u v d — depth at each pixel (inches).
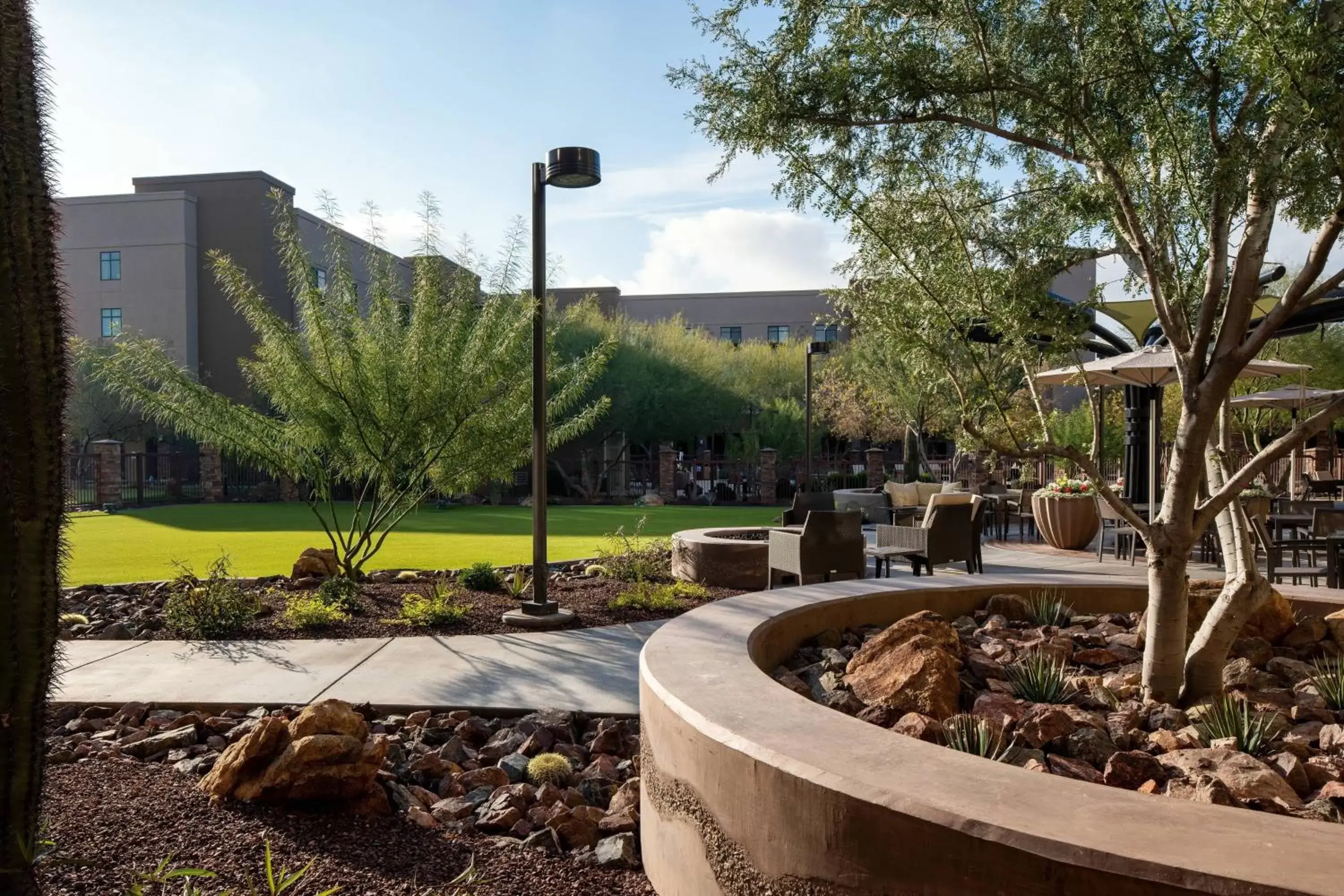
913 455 1058.7
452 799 139.3
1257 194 134.0
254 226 1437.0
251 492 1125.1
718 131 154.2
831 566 311.6
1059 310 153.0
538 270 284.0
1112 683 154.9
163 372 338.3
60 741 166.4
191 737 169.6
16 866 81.1
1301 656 170.4
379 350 340.8
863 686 142.0
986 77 145.4
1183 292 156.7
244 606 276.8
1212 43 128.7
